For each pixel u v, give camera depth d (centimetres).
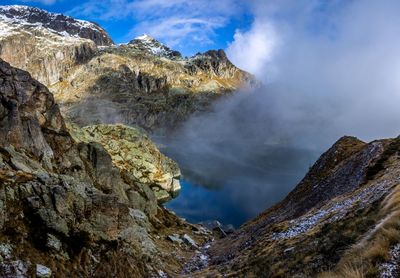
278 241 5091
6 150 5778
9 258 3500
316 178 9194
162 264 5844
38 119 7625
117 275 4319
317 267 2586
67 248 4084
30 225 4000
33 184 4384
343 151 9462
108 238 4594
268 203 18850
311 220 5269
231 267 5009
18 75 7450
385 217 2653
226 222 15450
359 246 2262
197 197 19262
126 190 9762
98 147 9094
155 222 9662
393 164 6009
